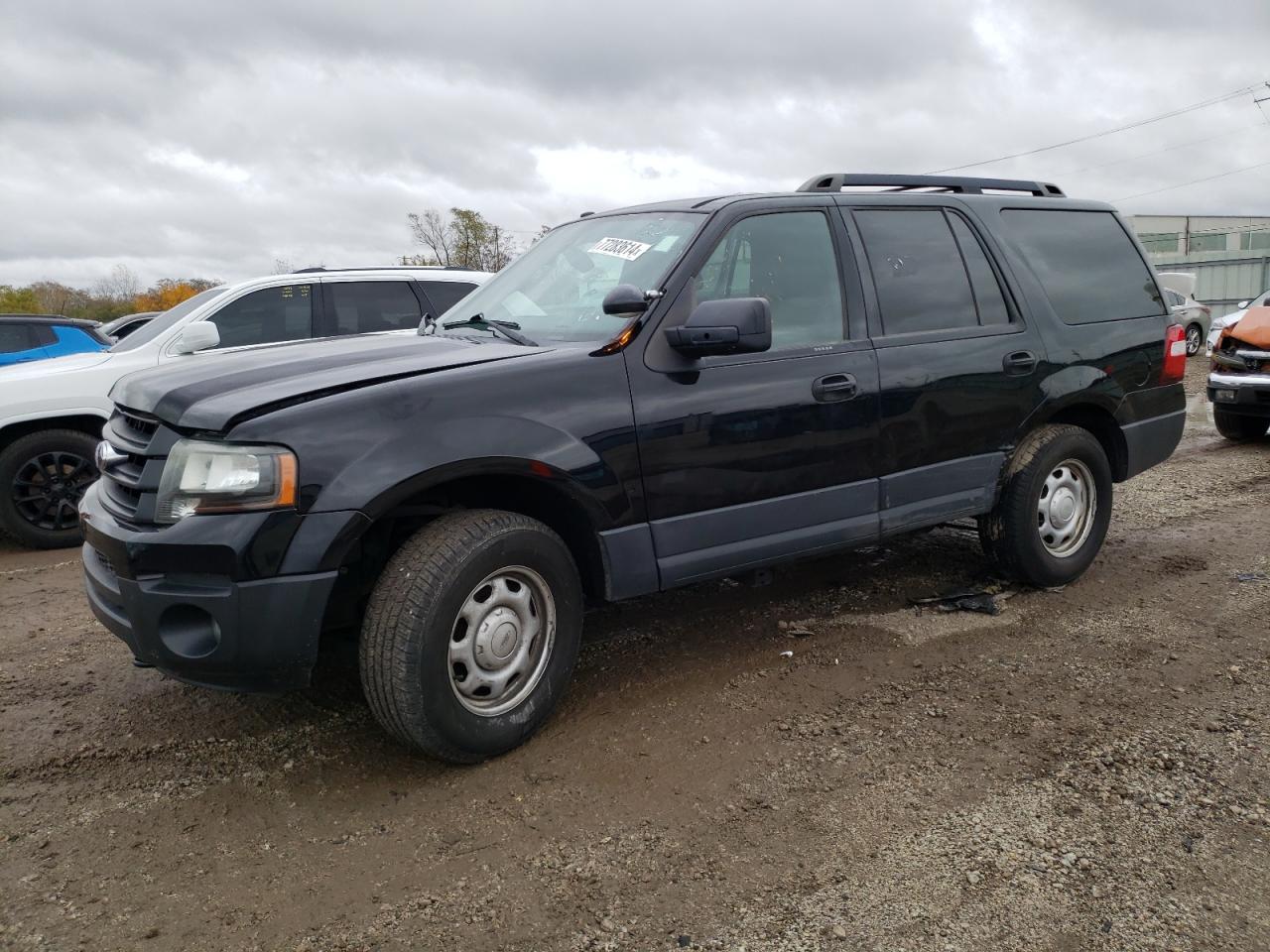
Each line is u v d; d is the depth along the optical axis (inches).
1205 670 154.3
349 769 128.7
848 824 112.8
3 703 152.0
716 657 163.8
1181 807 115.0
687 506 142.0
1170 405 208.4
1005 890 100.3
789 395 149.8
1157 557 217.0
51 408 258.1
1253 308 386.9
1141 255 211.3
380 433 116.6
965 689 149.0
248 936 95.5
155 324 289.1
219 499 111.0
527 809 117.6
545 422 127.6
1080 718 138.7
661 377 138.8
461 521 124.0
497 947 93.3
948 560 216.7
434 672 119.1
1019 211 193.0
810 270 158.7
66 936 95.7
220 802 121.0
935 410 168.2
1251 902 97.7
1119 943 92.1
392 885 103.4
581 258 161.2
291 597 111.7
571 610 134.7
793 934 94.2
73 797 122.6
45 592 217.5
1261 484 294.8
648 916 97.3
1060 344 187.0
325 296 299.0
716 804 117.7
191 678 117.4
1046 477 186.5
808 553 156.9
